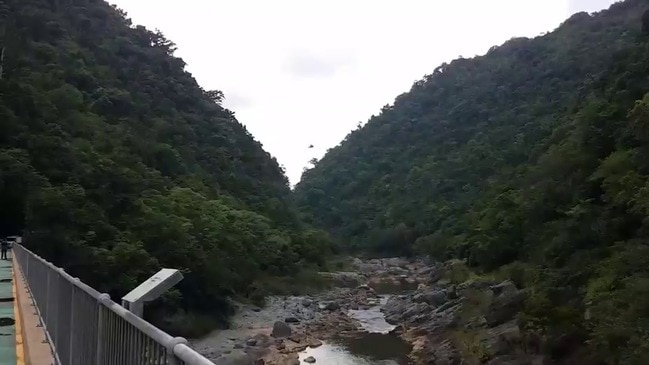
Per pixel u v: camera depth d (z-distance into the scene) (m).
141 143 56.81
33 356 8.16
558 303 25.55
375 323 37.16
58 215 29.20
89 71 65.12
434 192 90.50
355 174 125.06
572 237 31.38
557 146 44.62
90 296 5.68
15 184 32.72
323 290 53.97
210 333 33.69
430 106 138.00
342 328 35.31
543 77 110.31
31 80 50.69
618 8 123.44
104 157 43.84
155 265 31.23
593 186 34.09
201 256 36.41
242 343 30.77
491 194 61.12
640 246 24.11
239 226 50.53
